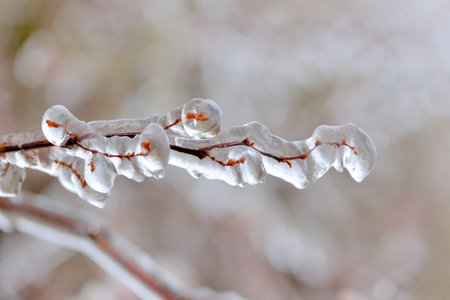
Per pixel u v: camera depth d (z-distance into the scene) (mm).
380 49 1287
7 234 1080
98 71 1174
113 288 1059
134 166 380
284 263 1320
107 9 1153
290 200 1354
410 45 1303
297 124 1389
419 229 1545
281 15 1238
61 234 525
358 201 1503
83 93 1181
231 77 1288
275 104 1349
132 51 1188
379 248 1483
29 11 1109
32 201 525
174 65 1213
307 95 1363
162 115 392
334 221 1402
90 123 391
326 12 1256
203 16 1204
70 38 1143
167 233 1229
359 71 1311
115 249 529
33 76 1130
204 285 1226
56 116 386
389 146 1533
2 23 1099
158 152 373
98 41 1165
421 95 1379
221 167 388
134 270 525
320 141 388
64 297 1059
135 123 391
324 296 1348
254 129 390
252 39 1239
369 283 1418
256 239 1292
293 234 1321
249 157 387
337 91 1359
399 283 1457
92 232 526
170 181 1232
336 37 1263
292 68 1290
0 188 401
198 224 1262
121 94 1199
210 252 1257
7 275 1047
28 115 1149
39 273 1068
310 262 1338
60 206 537
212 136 389
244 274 1259
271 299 1264
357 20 1270
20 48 1123
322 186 1399
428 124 1510
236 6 1215
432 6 1314
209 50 1235
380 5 1286
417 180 1570
